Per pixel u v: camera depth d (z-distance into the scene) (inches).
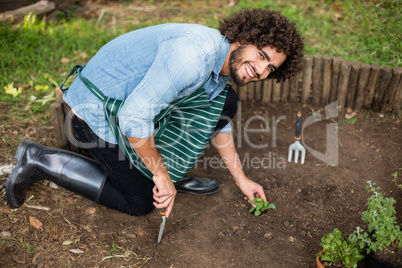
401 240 76.2
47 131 130.6
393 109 135.6
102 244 97.3
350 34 171.0
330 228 101.7
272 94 147.9
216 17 196.7
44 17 193.0
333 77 138.8
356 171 118.1
